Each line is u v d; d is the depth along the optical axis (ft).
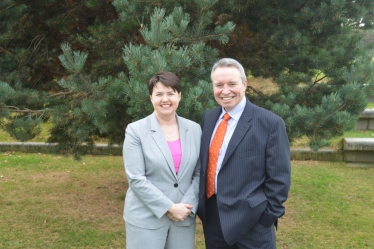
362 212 16.78
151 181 8.32
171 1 11.43
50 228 15.01
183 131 8.70
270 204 8.00
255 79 16.29
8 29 14.05
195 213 8.51
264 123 8.04
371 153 24.26
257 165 8.00
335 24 13.57
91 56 16.03
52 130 15.62
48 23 14.28
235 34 14.39
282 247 13.67
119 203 17.97
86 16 15.57
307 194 18.98
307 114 11.91
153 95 8.30
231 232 8.12
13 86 13.94
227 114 8.46
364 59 12.17
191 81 11.75
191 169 8.52
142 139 8.32
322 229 15.12
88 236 14.35
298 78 14.14
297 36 12.92
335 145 25.88
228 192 8.13
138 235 8.30
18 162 24.49
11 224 15.31
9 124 13.78
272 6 13.79
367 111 30.30
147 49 10.17
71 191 19.53
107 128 12.37
